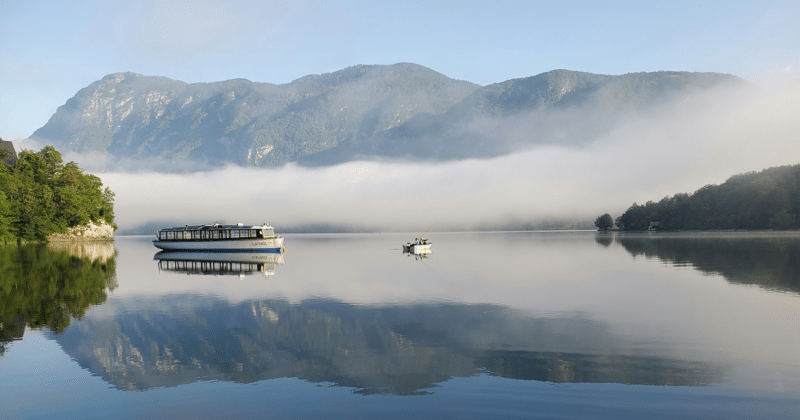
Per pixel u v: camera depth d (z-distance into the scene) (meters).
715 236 163.25
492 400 14.97
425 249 100.62
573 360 18.86
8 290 40.75
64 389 16.45
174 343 22.33
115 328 25.62
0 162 154.12
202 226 112.38
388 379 17.05
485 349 20.69
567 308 30.11
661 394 15.23
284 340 22.78
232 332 24.53
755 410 13.98
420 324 25.97
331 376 17.45
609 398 14.98
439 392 15.71
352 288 41.53
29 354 20.67
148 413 14.43
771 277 43.97
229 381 17.05
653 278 45.59
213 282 47.16
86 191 173.88
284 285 44.22
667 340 21.69
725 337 22.05
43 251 103.88
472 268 60.25
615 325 24.95
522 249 109.62
